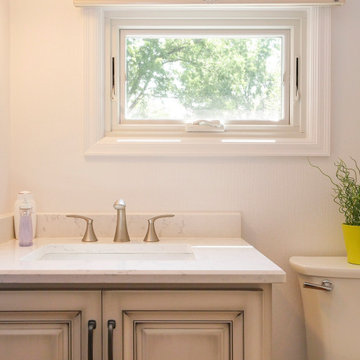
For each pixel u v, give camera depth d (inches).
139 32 69.9
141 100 70.6
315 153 66.7
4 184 64.7
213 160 67.6
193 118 70.7
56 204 67.5
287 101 70.2
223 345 44.3
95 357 44.6
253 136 69.1
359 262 60.9
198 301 44.4
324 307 60.2
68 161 67.3
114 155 66.9
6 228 61.9
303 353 67.6
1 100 63.7
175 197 67.5
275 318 67.7
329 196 67.6
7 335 44.4
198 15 68.5
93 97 66.7
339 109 67.6
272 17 68.6
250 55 70.6
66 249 59.9
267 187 67.6
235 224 66.0
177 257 59.7
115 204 60.9
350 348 59.4
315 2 65.3
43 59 67.1
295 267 62.2
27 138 67.3
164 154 66.6
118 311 44.4
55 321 44.5
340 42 67.5
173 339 44.4
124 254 60.0
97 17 66.5
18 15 67.1
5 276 43.5
